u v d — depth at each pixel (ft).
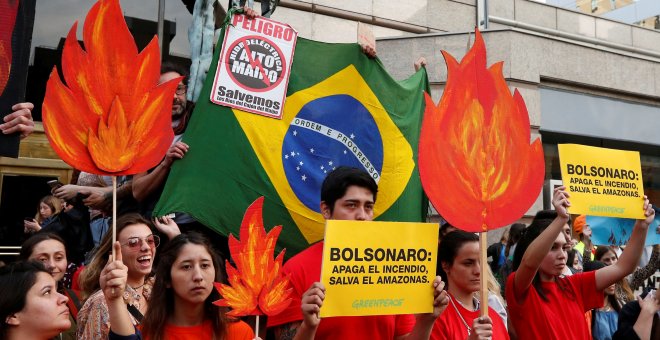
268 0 19.03
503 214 10.31
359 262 8.50
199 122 13.43
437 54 30.27
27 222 15.97
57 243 11.55
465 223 9.91
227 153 13.53
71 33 8.46
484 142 10.39
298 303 9.19
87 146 8.44
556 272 11.78
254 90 14.01
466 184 10.06
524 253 11.74
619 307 16.92
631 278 17.97
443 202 9.78
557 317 11.68
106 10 8.73
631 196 12.53
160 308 8.98
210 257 9.16
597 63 33.99
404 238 8.88
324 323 8.98
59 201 18.02
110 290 7.69
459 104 10.24
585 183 12.07
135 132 8.80
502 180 10.42
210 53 15.34
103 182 15.33
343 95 15.28
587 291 12.34
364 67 15.67
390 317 9.42
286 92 14.42
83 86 8.50
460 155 10.09
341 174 9.47
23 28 9.63
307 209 14.29
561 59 32.63
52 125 8.21
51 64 22.35
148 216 13.64
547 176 32.78
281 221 13.98
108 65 8.71
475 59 10.59
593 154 12.28
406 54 30.63
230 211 13.38
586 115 34.01
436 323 10.68
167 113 9.12
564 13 38.93
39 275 8.06
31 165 21.84
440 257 11.34
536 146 10.94
